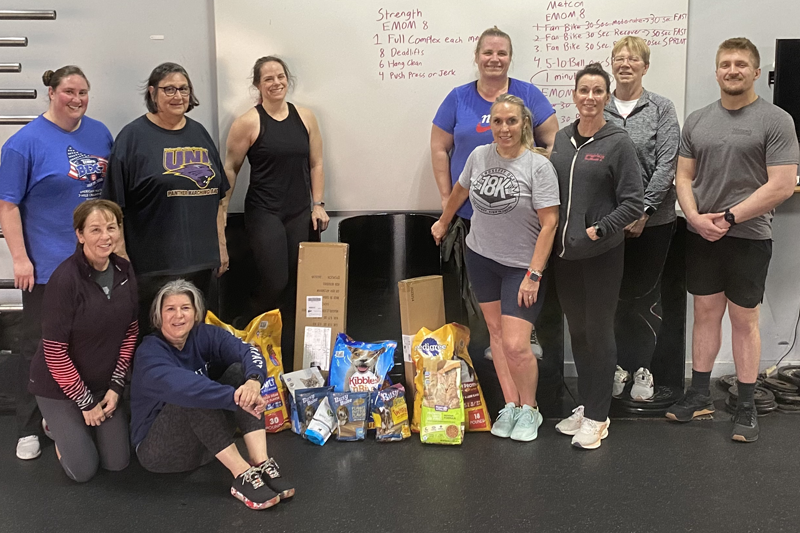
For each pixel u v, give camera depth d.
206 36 3.33
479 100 3.10
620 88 2.98
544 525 2.20
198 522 2.26
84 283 2.41
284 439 2.93
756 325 2.86
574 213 2.66
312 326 3.17
